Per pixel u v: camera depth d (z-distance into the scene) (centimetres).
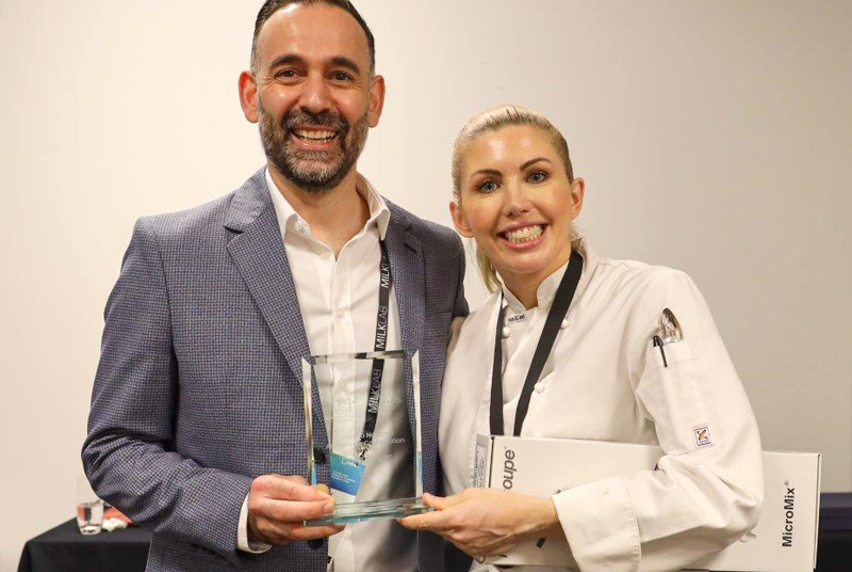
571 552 132
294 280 159
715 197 299
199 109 308
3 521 308
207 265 152
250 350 148
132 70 309
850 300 297
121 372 150
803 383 297
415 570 158
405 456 135
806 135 298
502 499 133
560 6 302
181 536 139
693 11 300
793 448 297
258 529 133
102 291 309
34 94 309
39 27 309
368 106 163
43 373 309
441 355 167
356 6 305
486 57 304
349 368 135
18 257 309
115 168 308
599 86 301
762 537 141
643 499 131
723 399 136
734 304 299
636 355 143
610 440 146
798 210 298
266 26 158
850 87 298
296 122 154
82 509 251
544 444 139
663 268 150
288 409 146
